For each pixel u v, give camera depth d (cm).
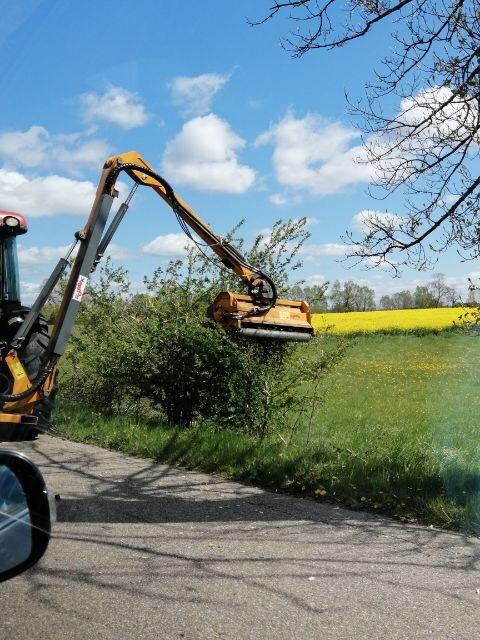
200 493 530
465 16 584
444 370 2220
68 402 992
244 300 687
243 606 303
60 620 281
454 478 541
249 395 836
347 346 834
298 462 595
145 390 910
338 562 370
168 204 689
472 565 370
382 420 1147
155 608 297
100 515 454
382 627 285
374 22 615
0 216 711
